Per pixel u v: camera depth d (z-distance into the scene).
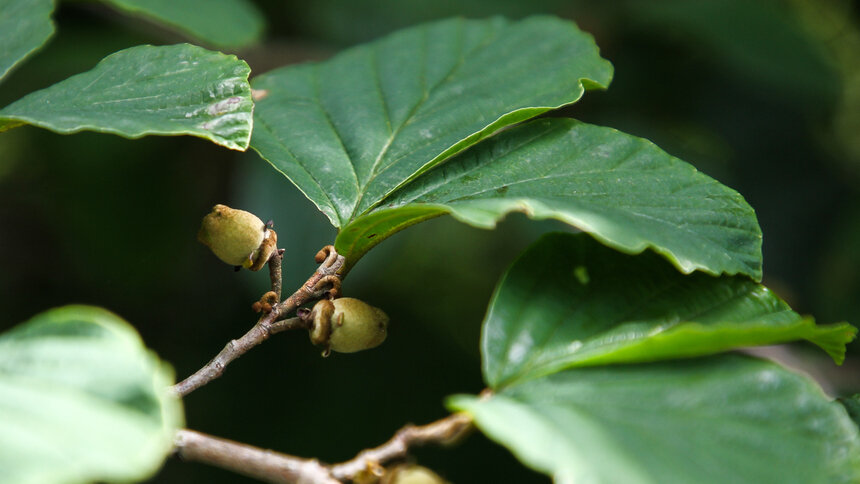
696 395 0.54
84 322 0.52
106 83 0.58
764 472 0.53
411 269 1.27
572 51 0.61
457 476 0.97
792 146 1.12
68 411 0.51
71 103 0.57
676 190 0.57
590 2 1.04
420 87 0.61
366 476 0.55
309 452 0.97
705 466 0.53
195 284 1.05
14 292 1.05
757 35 1.02
